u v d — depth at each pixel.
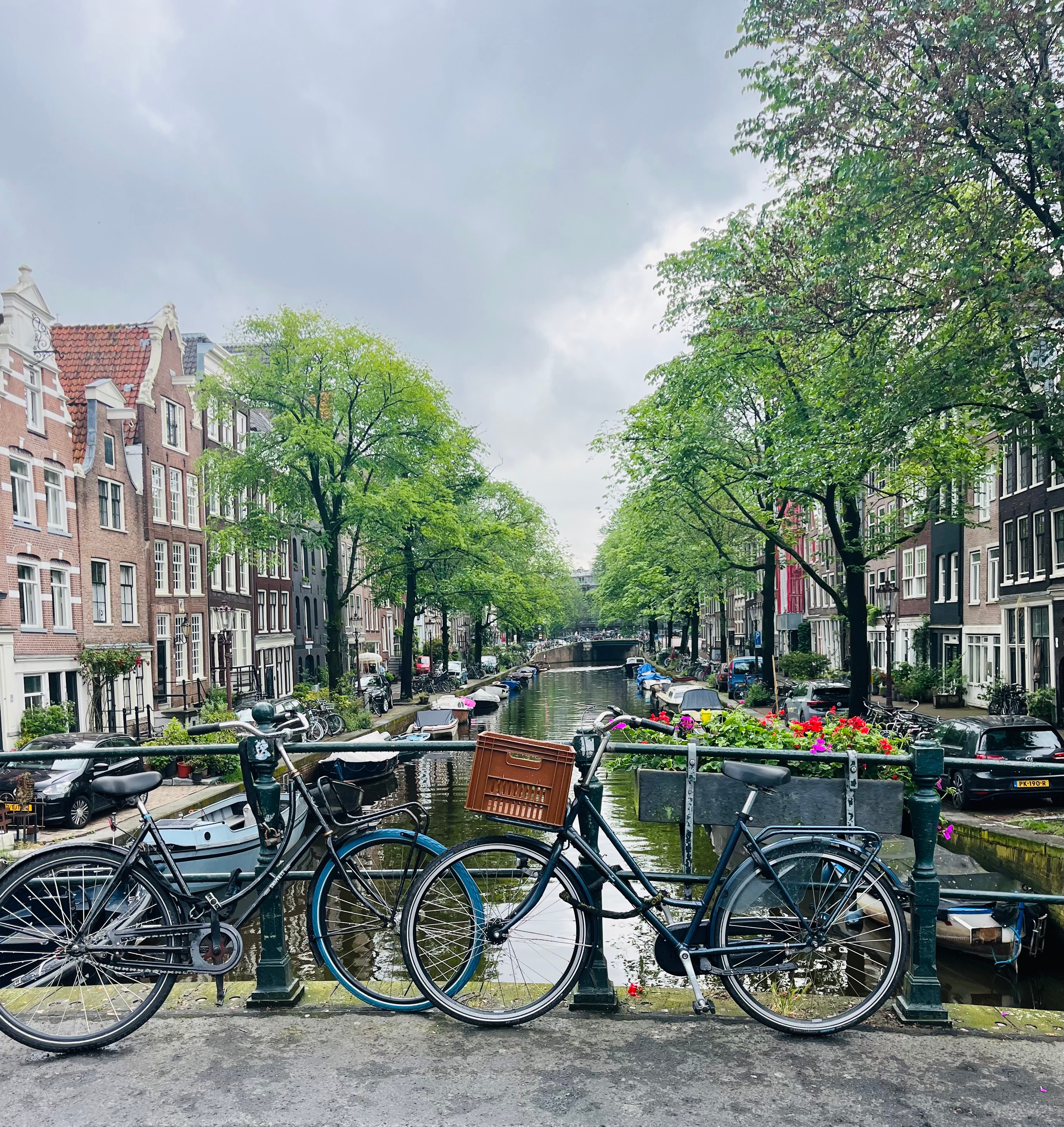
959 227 11.73
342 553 52.31
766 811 3.57
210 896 3.34
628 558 39.31
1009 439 13.27
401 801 20.84
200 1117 2.70
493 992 3.37
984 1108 2.76
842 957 3.32
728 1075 2.95
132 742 16.95
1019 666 25.30
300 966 9.02
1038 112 10.27
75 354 29.38
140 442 27.91
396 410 29.41
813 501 20.28
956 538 29.92
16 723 20.02
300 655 44.94
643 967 7.02
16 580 20.55
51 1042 3.09
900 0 10.84
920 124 11.09
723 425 22.28
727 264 16.38
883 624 37.59
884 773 6.27
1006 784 13.04
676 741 6.54
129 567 26.52
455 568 39.84
